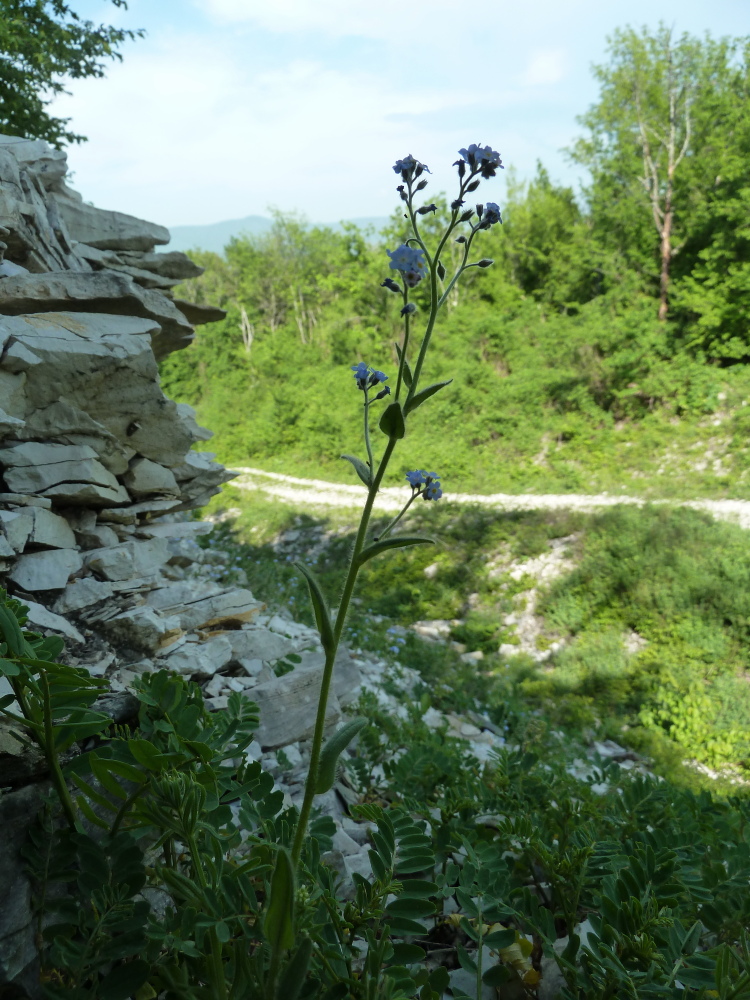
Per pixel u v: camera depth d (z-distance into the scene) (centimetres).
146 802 181
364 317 4425
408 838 225
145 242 641
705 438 2175
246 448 3672
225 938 161
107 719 205
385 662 944
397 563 1753
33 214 522
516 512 1894
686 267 2780
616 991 198
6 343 415
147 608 412
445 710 771
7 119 1383
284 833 211
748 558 1446
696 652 1266
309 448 3269
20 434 430
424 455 2608
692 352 2489
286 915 141
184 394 5581
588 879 249
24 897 190
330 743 163
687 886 229
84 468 435
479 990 203
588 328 2733
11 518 388
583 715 1096
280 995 147
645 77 2867
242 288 6134
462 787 356
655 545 1543
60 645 212
